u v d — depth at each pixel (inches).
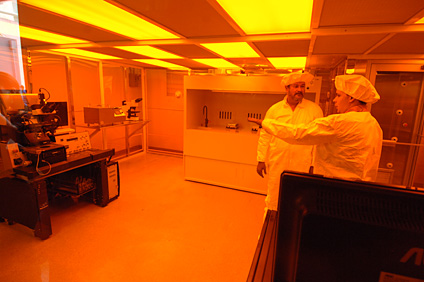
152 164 202.4
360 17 63.4
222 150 153.6
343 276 18.6
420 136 118.5
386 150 125.1
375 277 17.8
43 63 146.2
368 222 17.3
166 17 68.8
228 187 155.8
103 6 63.0
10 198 101.0
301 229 19.2
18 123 100.9
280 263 20.6
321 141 54.2
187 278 79.7
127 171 183.5
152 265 85.0
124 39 101.7
